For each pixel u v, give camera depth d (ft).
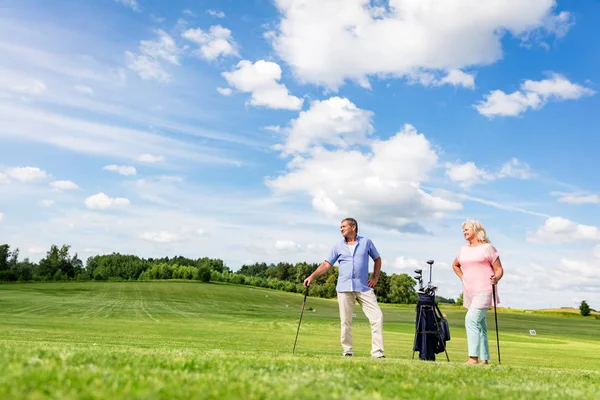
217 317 155.53
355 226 31.89
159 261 565.53
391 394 14.23
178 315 156.04
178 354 21.65
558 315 307.78
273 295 341.62
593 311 311.47
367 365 20.51
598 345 99.55
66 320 108.68
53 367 14.70
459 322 190.08
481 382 17.79
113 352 21.08
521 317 263.70
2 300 199.21
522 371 22.88
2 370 13.71
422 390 15.12
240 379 14.92
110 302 213.05
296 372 17.11
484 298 28.43
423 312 32.83
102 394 11.49
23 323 91.04
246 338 76.23
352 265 31.32
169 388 12.66
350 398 13.00
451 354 61.57
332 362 20.86
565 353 71.00
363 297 31.22
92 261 514.27
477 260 28.76
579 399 15.31
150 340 61.87
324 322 154.51
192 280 447.83
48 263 466.29
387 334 105.70
